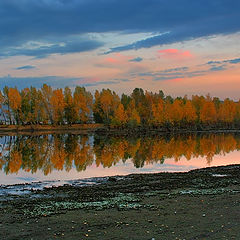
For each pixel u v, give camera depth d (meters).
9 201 18.98
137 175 30.52
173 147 61.75
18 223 13.52
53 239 11.42
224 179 26.81
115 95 129.38
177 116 120.88
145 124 124.06
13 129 111.12
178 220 13.73
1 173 32.75
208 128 135.50
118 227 12.80
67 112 124.44
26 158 44.78
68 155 48.34
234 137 92.00
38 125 120.31
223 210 15.41
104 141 74.81
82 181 27.48
